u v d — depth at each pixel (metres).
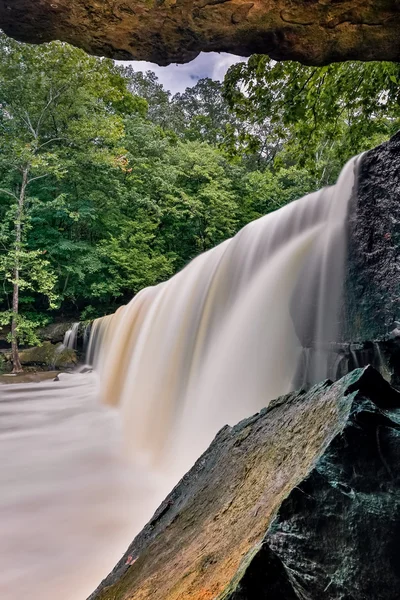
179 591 1.02
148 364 7.62
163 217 21.53
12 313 14.82
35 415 8.41
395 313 2.80
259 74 5.77
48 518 3.83
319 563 0.82
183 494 2.08
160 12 2.40
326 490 0.93
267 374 4.41
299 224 4.61
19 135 15.78
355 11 2.55
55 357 14.75
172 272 20.33
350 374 1.35
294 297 4.18
